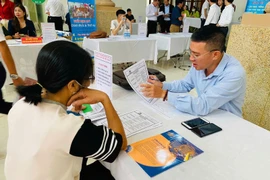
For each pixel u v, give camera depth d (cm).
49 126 52
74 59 55
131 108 105
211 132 83
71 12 372
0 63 148
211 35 94
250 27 179
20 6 289
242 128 88
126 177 62
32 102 57
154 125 88
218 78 107
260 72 177
